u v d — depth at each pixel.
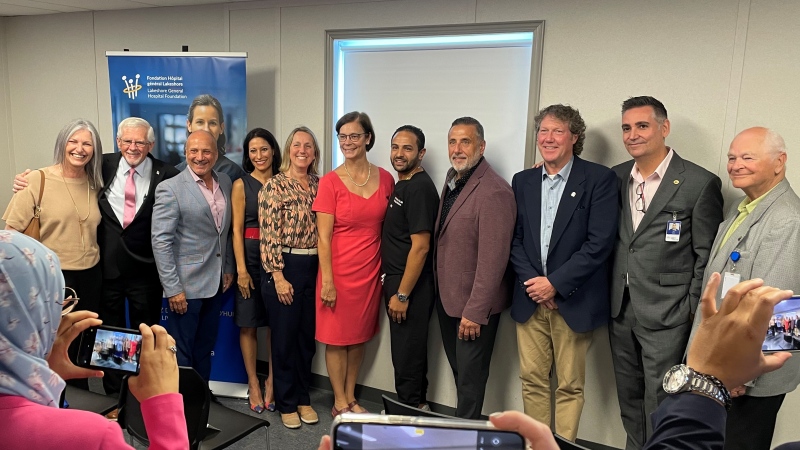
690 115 2.59
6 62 4.71
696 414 0.72
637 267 2.43
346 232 3.01
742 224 2.11
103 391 3.57
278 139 3.69
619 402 2.69
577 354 2.61
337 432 0.73
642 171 2.46
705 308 0.76
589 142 2.80
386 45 3.29
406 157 2.93
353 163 3.00
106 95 4.33
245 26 3.68
